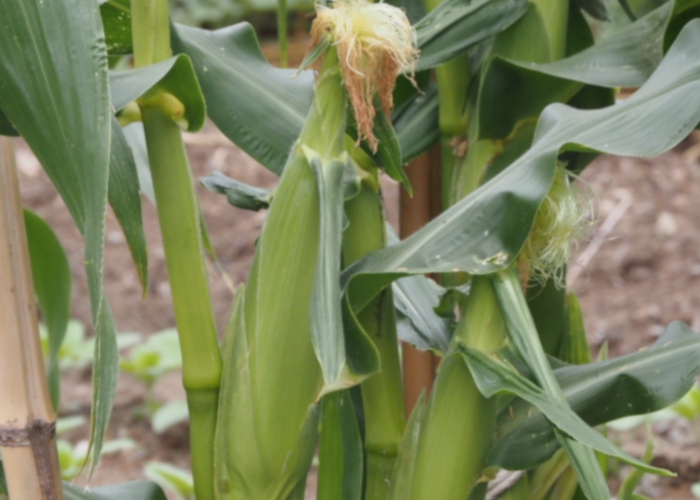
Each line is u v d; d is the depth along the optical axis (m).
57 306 1.37
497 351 1.15
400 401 1.24
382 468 1.24
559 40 1.26
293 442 1.15
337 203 1.11
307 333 1.14
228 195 1.29
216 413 1.17
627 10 1.38
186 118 1.14
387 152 1.17
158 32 1.12
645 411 1.16
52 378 1.38
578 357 1.38
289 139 1.24
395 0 1.36
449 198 1.31
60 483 1.11
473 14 1.23
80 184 1.01
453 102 1.29
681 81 1.11
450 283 1.32
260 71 1.27
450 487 1.17
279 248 1.13
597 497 1.08
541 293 1.32
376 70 1.12
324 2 1.17
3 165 1.09
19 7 1.01
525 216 1.11
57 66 1.00
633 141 1.09
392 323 1.23
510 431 1.19
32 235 1.34
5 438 1.09
